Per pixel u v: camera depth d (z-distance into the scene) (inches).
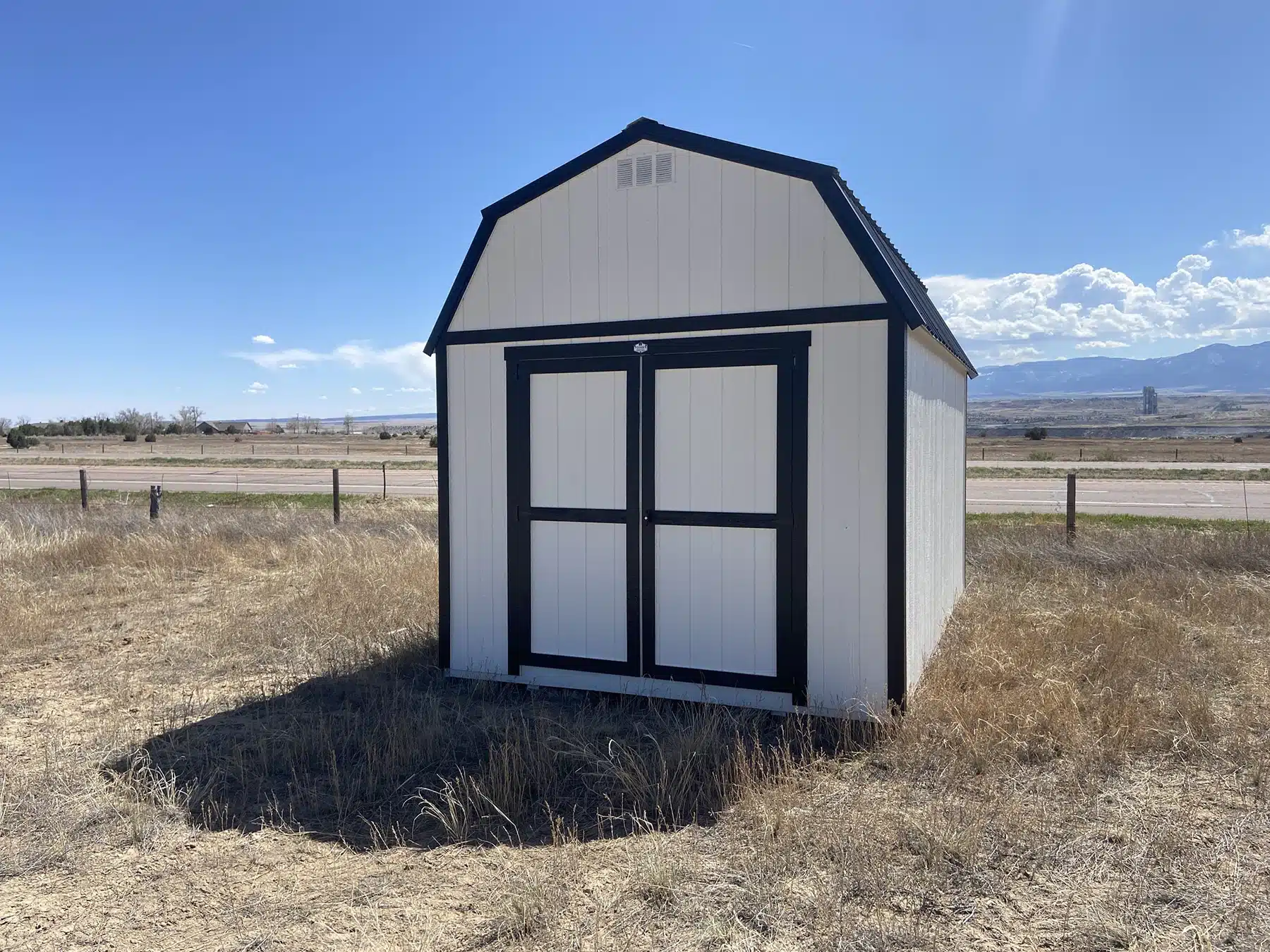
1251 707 217.0
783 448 217.0
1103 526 546.3
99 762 194.2
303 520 583.2
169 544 475.5
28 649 299.1
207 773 190.5
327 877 145.0
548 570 244.7
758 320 218.8
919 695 219.1
